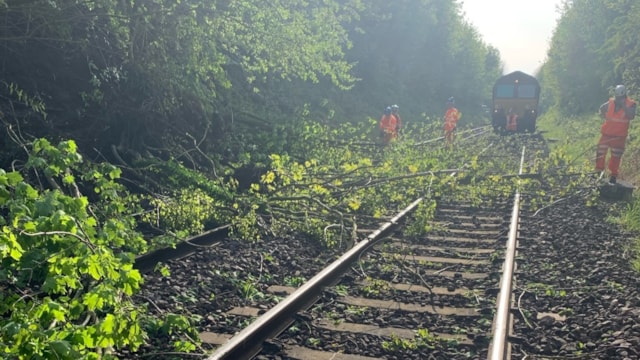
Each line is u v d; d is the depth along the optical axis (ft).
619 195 39.68
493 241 28.27
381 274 22.68
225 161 41.60
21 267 13.35
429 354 15.33
